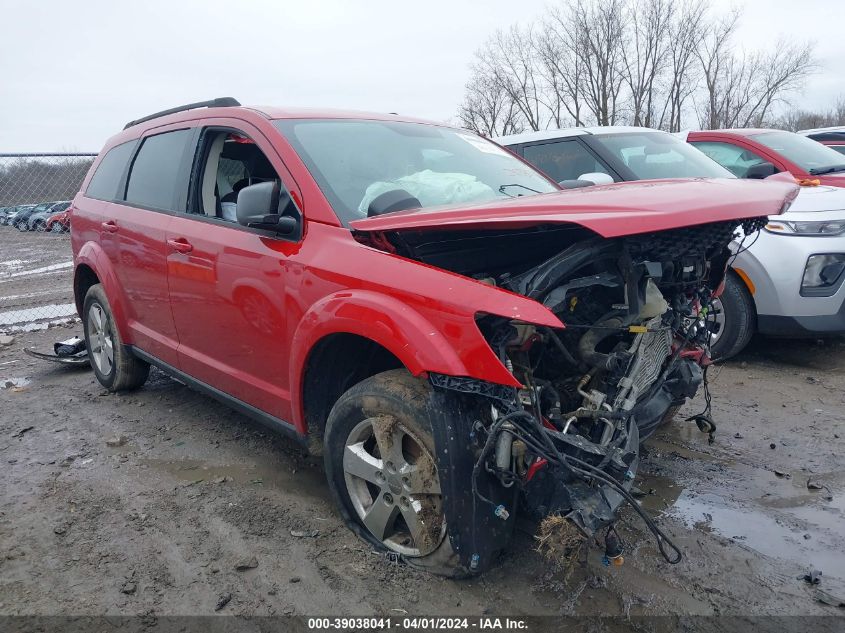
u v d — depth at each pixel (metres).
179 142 4.13
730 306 5.23
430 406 2.41
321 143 3.39
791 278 4.95
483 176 3.74
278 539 2.98
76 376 5.64
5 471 3.75
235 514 3.21
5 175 9.42
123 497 3.41
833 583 2.65
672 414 3.89
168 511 3.26
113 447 4.06
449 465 2.37
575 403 2.69
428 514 2.57
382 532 2.78
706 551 2.87
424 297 2.43
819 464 3.69
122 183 4.70
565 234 2.60
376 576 2.69
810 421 4.27
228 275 3.38
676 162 6.21
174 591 2.63
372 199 3.14
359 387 2.72
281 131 3.37
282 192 3.26
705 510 3.23
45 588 2.66
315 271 2.86
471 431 2.40
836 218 4.96
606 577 2.68
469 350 2.29
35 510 3.29
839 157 7.40
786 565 2.77
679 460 3.79
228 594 2.60
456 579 2.64
